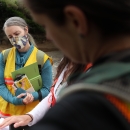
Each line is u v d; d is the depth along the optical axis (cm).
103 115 48
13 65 238
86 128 48
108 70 53
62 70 155
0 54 245
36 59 238
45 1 54
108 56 55
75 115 49
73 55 60
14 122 174
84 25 53
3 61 243
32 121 173
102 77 51
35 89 235
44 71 239
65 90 54
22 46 238
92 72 55
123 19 53
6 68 240
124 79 50
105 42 55
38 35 1349
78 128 48
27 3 58
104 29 54
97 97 50
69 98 51
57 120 50
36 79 234
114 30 54
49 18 56
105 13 52
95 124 48
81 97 50
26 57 239
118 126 48
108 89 49
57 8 54
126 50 55
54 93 164
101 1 51
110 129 48
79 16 52
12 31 236
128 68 51
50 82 240
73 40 57
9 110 241
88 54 58
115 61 54
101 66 54
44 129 50
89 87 50
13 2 1381
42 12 56
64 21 55
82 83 52
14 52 242
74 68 136
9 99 234
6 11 1372
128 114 49
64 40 58
